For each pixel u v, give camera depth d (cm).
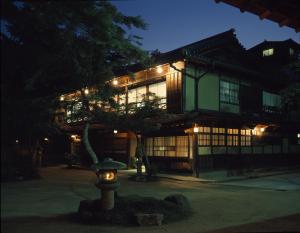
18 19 362
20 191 1441
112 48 696
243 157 2319
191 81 2075
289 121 2633
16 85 378
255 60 2530
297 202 1170
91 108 1203
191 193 1434
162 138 2278
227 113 2183
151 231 773
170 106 2084
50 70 500
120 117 1392
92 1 452
